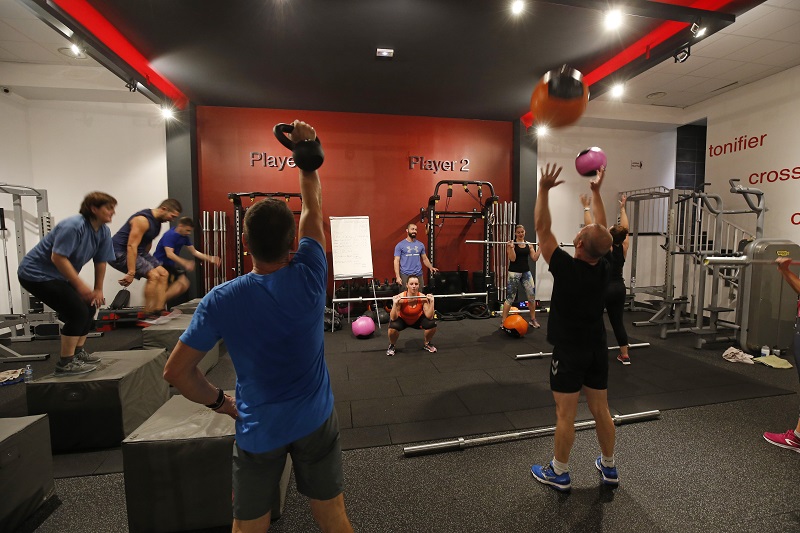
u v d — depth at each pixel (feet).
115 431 7.52
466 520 5.55
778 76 16.93
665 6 10.92
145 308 12.66
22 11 12.39
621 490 6.16
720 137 19.61
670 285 16.58
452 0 10.82
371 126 20.36
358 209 20.42
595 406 6.06
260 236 3.13
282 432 3.24
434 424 8.33
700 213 17.90
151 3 10.85
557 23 12.04
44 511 5.80
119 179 18.43
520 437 7.71
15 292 17.08
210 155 19.12
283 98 18.12
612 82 15.76
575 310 5.66
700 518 5.55
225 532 5.31
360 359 12.81
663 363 12.19
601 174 6.56
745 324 13.06
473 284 20.80
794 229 16.46
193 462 5.23
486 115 20.71
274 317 3.14
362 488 6.29
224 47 13.32
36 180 17.76
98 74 16.58
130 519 5.23
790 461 6.93
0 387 10.54
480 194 19.15
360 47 13.41
